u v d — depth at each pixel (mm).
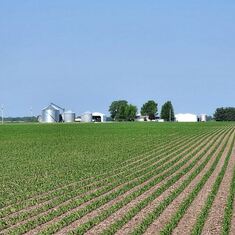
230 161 37906
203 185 25703
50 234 15883
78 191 24062
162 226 16953
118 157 42094
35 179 28891
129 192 23703
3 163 38000
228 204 20438
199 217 18078
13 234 15914
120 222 17234
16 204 21156
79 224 17297
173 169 32469
